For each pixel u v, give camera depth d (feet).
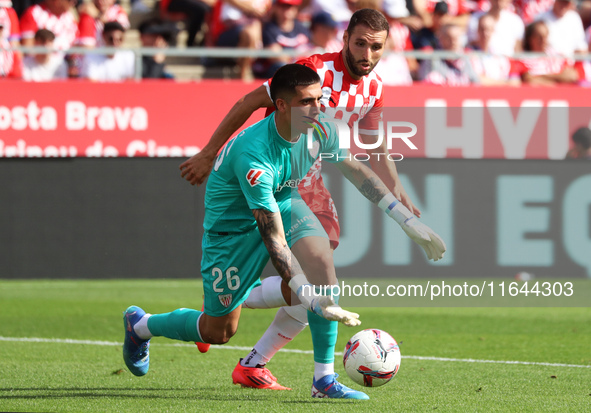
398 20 132.67
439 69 121.80
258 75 124.98
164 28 126.72
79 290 102.32
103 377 52.11
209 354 62.69
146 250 111.75
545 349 65.36
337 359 61.05
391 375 45.60
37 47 109.70
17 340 68.59
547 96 115.24
